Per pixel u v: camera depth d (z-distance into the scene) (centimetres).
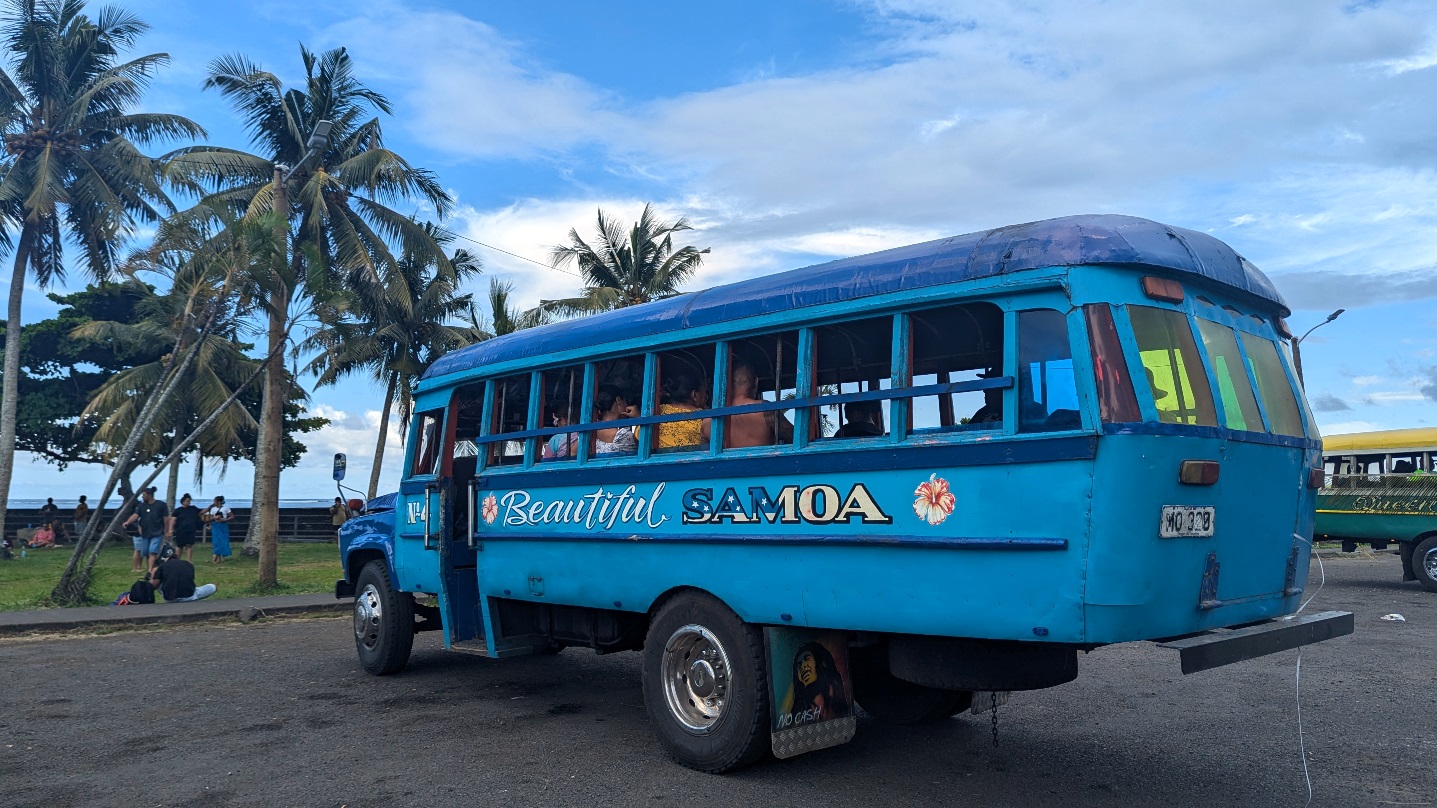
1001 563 421
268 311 1562
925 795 500
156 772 552
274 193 1558
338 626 1228
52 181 2308
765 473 521
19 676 853
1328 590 1512
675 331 587
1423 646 952
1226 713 676
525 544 676
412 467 819
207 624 1248
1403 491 1523
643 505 590
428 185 2291
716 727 534
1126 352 408
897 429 468
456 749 596
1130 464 396
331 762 569
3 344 3431
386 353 3081
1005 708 694
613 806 486
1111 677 809
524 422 712
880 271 490
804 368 518
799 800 493
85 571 1388
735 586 529
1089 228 428
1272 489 474
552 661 918
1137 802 487
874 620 466
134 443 1419
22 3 2353
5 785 529
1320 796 494
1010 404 427
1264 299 502
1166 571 404
